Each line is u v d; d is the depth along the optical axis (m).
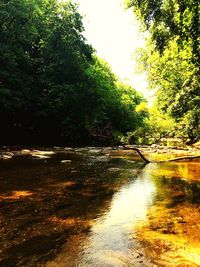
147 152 28.84
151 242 5.87
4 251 5.32
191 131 36.97
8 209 7.89
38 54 37.84
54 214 7.61
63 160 18.67
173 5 12.98
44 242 5.76
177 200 9.38
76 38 39.47
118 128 56.31
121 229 6.63
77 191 10.30
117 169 15.88
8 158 18.27
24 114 36.03
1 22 30.59
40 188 10.49
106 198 9.46
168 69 28.88
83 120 40.97
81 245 5.65
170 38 14.81
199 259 5.13
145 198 9.59
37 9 35.44
